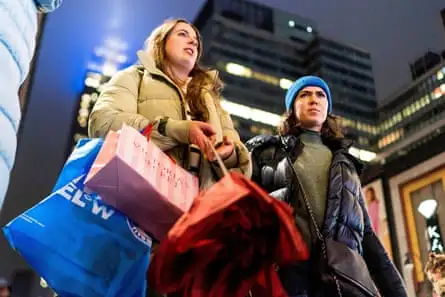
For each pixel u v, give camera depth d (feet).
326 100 9.46
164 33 7.11
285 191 7.79
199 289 4.13
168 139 5.46
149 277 3.91
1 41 5.09
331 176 7.95
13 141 5.10
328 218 7.44
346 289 6.62
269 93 165.17
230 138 6.11
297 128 9.28
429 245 27.63
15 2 5.42
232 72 163.53
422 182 29.07
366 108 163.12
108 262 4.23
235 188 3.85
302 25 188.34
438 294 12.32
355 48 177.88
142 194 4.37
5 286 17.52
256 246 4.19
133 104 5.98
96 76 160.97
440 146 28.58
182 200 4.69
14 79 5.24
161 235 4.65
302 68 176.76
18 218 4.18
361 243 8.15
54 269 4.11
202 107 6.54
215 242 4.06
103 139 4.88
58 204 4.30
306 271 7.12
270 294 4.20
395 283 8.18
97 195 4.41
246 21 177.88
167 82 6.47
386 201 30.50
